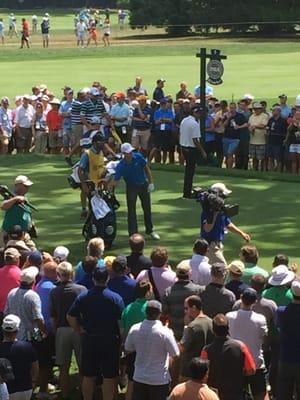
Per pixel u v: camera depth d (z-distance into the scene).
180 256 15.45
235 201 19.23
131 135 24.38
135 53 54.84
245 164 23.47
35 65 48.41
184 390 8.34
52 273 11.26
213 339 9.51
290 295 10.53
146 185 16.20
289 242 16.23
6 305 10.68
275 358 10.23
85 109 23.50
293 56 52.66
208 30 72.88
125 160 15.99
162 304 10.45
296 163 22.66
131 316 10.21
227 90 38.09
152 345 9.44
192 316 9.77
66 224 17.48
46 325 11.01
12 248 11.49
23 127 25.66
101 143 16.22
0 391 8.89
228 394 9.08
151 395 9.49
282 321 9.71
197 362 8.37
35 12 108.00
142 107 24.27
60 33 76.56
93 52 54.91
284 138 22.75
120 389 10.98
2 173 22.34
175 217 17.91
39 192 20.14
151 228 16.50
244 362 9.12
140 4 75.19
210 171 22.22
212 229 13.57
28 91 37.97
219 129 23.22
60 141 25.59
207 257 12.45
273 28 72.12
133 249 11.97
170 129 23.86
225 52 55.41
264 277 10.42
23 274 10.62
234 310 10.02
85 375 10.31
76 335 10.76
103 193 16.06
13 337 9.73
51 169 22.73
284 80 41.19
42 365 10.95
